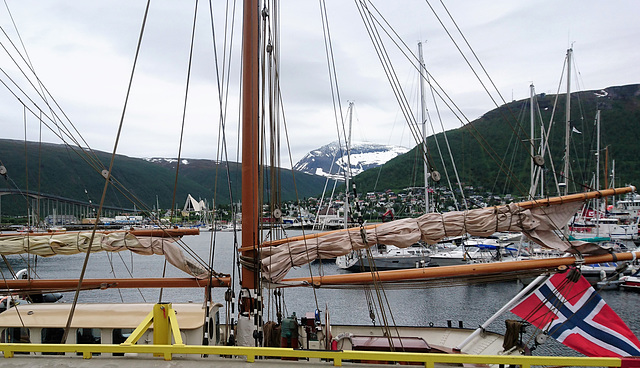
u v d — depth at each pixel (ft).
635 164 514.27
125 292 145.18
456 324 109.91
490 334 45.32
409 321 113.50
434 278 36.73
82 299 131.95
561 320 38.78
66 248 38.06
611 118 597.52
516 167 409.49
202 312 36.06
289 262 35.73
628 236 262.67
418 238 36.06
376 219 246.88
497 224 36.01
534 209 36.81
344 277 35.78
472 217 36.17
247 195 35.76
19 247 38.01
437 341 46.11
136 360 20.20
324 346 36.88
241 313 34.94
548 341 87.56
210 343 35.45
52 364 19.72
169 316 22.66
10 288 38.01
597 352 37.22
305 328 39.99
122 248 37.50
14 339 34.32
